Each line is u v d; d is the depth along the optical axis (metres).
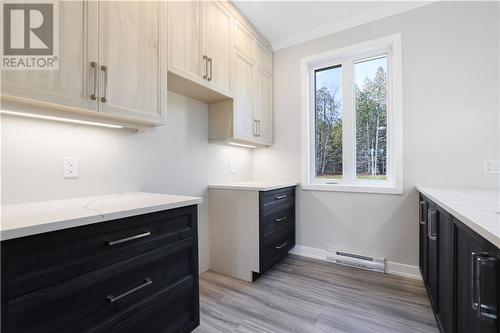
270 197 2.28
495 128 1.96
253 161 3.12
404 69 2.27
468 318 0.91
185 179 2.14
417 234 2.22
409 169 2.25
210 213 2.37
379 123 2.51
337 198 2.61
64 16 1.06
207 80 1.89
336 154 2.74
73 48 1.09
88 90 1.14
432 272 1.57
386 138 2.47
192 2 1.77
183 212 1.33
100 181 1.52
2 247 0.69
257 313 1.66
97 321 0.93
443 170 2.12
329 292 1.94
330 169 2.78
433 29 2.16
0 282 0.69
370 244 2.44
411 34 2.24
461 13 2.07
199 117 2.30
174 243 1.27
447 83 2.11
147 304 1.13
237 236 2.21
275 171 2.98
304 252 2.78
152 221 1.15
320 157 2.84
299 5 2.28
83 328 0.89
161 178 1.92
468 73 2.04
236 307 1.73
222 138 2.30
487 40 1.99
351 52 2.54
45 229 0.77
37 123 1.24
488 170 1.98
